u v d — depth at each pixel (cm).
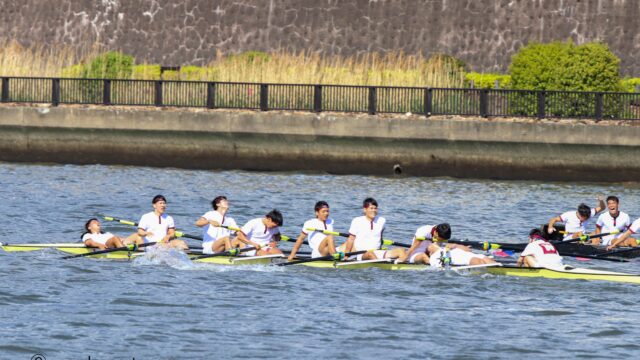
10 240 8094
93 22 17600
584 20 16475
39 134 13338
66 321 5644
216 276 6894
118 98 13588
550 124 12269
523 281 6969
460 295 6500
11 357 5031
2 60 14375
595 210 8625
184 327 5591
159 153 13150
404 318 5875
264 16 17225
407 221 9462
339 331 5578
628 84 14338
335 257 7275
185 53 17362
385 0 16962
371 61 16838
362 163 12750
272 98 13275
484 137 12406
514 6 16612
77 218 9269
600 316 6019
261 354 5156
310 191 11206
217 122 12962
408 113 12912
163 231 7569
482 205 10456
